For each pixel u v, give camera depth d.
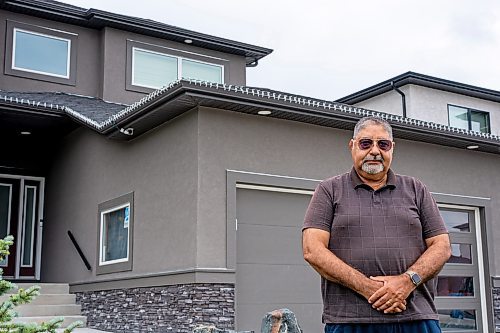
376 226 2.89
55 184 12.02
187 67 13.99
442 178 10.19
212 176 7.89
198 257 7.60
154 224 8.59
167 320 7.96
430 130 9.52
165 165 8.50
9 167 12.10
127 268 9.05
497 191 10.88
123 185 9.52
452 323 9.80
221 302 7.63
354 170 3.04
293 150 8.66
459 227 10.34
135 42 13.45
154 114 8.25
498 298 10.29
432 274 2.79
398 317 2.75
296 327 5.57
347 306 2.80
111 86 13.02
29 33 12.58
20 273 11.96
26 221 12.24
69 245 11.08
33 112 10.35
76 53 13.04
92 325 9.79
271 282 8.18
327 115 8.55
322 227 2.91
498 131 17.97
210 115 8.02
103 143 10.27
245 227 8.12
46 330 3.42
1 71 12.15
